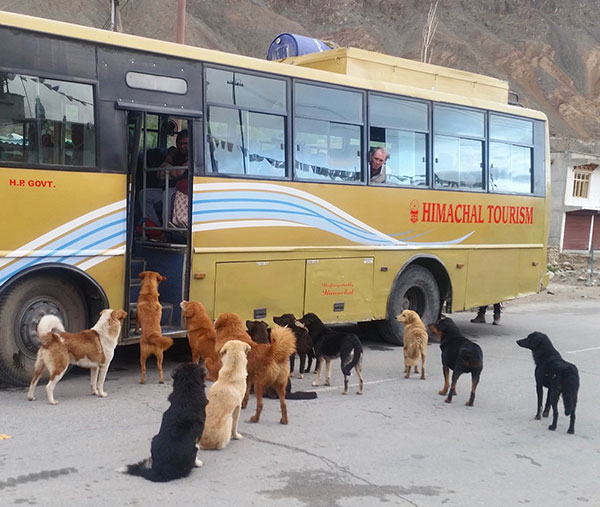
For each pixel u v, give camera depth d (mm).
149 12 90062
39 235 7758
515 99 14531
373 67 11578
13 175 7555
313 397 8258
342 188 10695
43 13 80000
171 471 5496
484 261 13125
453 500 5402
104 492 5195
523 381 9617
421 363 10422
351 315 10977
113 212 8344
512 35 134625
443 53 119500
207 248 9117
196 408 5613
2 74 7492
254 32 110938
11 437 6277
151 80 8617
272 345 7055
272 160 9836
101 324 7625
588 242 35656
